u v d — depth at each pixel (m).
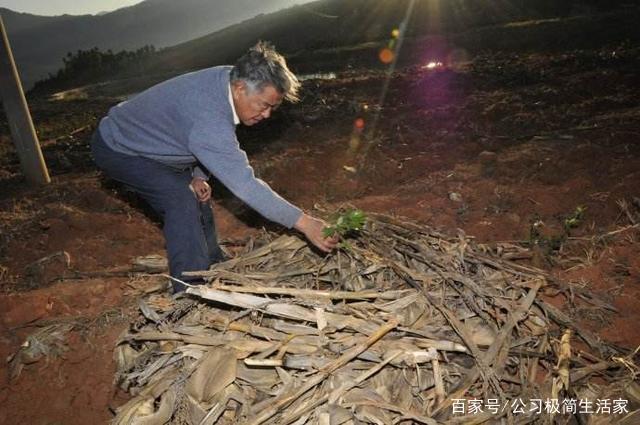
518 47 17.12
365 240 3.12
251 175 2.54
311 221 2.65
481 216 4.29
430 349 2.38
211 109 2.51
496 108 7.69
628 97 7.57
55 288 3.53
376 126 7.58
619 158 5.16
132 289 3.39
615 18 17.94
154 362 2.49
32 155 6.21
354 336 2.46
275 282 2.90
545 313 2.77
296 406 2.25
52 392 2.74
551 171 5.04
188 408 2.30
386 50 20.62
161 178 2.91
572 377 2.46
